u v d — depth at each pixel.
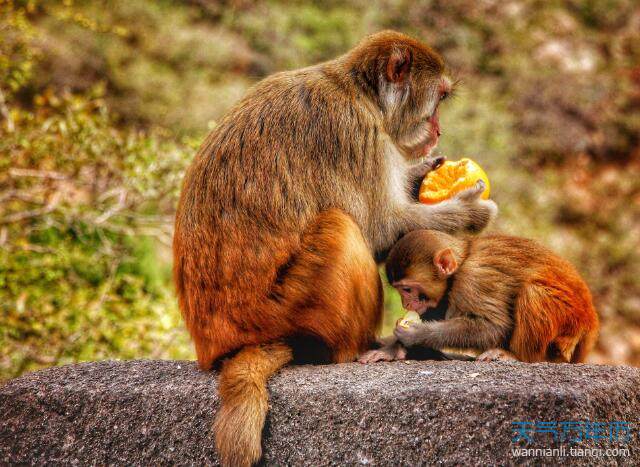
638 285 25.45
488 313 8.51
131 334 14.63
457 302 8.69
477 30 31.39
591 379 7.20
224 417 7.07
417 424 6.84
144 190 15.24
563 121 29.50
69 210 15.35
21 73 17.30
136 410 7.54
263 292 7.88
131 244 18.44
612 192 28.11
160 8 27.81
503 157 27.00
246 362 7.48
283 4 29.95
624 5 33.09
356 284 8.03
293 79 8.91
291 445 7.14
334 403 7.06
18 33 16.98
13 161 15.24
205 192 8.22
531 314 8.34
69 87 23.39
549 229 26.20
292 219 8.06
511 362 7.89
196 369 8.25
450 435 6.78
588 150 29.28
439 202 9.52
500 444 6.70
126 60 25.02
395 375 7.45
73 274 16.17
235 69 27.12
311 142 8.43
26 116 15.19
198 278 8.08
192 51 26.50
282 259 7.93
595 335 8.85
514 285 8.52
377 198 8.74
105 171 15.80
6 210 16.16
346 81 9.02
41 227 15.72
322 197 8.32
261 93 8.75
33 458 7.75
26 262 15.23
